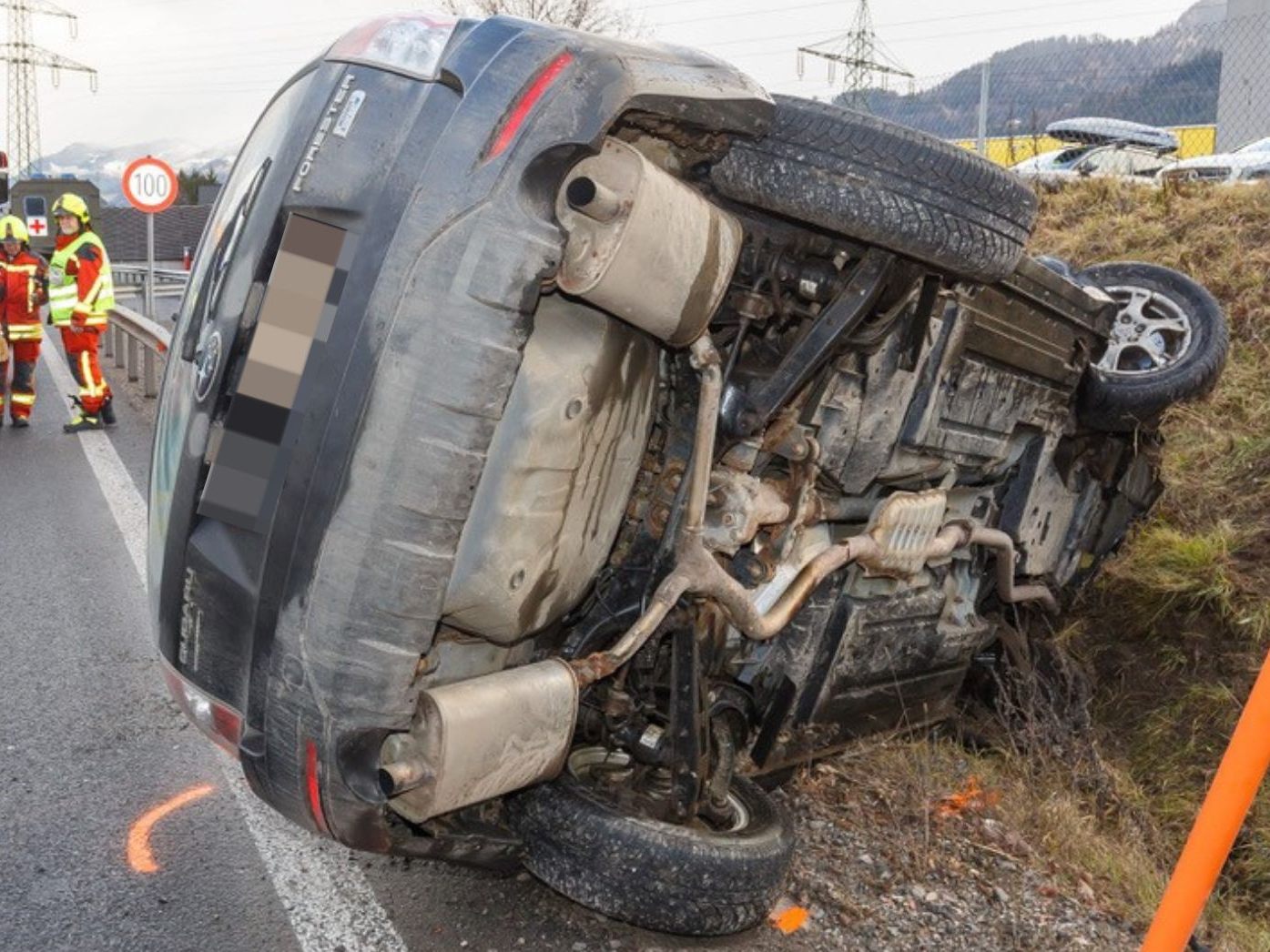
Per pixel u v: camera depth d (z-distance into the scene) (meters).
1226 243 9.04
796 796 3.98
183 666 2.87
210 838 3.63
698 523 3.01
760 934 3.24
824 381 3.33
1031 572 4.96
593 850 2.90
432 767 2.58
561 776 3.07
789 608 3.35
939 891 3.55
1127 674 5.97
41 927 3.14
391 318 2.49
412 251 2.49
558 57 2.55
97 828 3.67
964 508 4.43
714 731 3.32
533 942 3.13
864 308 3.14
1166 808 5.23
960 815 4.04
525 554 2.75
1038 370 4.23
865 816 3.91
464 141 2.50
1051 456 4.66
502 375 2.49
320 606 2.53
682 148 3.00
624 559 3.19
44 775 4.02
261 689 2.64
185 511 2.82
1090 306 4.42
